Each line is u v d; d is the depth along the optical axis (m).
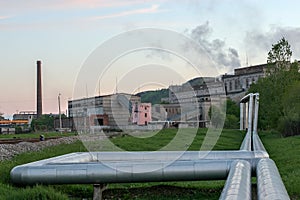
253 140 25.45
